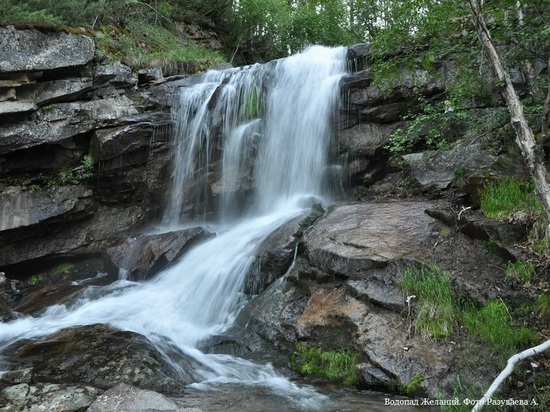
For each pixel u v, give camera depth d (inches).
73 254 430.6
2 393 199.8
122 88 463.8
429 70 269.4
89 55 425.4
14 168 406.6
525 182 287.1
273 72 479.8
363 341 223.1
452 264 248.2
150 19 663.8
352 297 250.2
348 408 190.1
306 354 238.4
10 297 373.7
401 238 281.7
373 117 419.8
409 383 198.8
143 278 368.2
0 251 406.6
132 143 426.9
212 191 452.4
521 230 255.1
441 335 215.8
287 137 453.7
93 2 510.9
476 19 201.2
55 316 315.3
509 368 164.9
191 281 334.6
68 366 226.4
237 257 330.6
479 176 301.3
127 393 195.5
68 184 425.4
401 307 231.8
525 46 256.8
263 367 239.0
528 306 217.5
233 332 276.2
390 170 419.2
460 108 293.1
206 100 460.1
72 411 188.2
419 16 252.5
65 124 411.2
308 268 283.7
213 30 756.0
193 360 244.5
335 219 325.7
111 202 446.3
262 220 401.4
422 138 399.2
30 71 390.3
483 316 217.0
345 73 451.2
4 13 381.1
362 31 826.8
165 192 455.8
